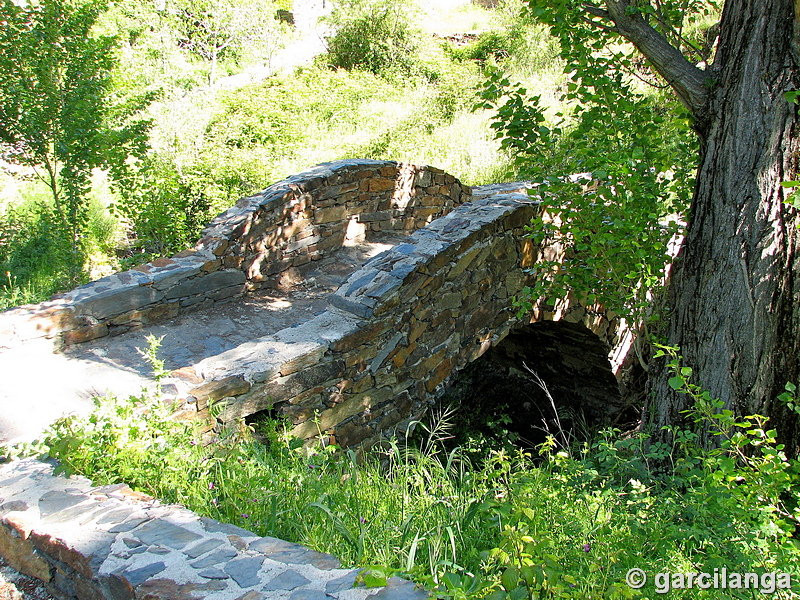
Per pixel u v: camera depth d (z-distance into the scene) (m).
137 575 2.49
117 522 2.94
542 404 9.18
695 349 4.57
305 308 6.65
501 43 17.70
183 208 10.11
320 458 4.41
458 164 11.45
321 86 15.93
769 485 3.55
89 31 9.98
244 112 13.30
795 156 4.09
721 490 3.52
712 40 5.76
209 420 4.39
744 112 4.23
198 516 3.01
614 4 4.66
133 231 10.96
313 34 21.53
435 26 21.45
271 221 7.00
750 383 4.30
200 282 6.41
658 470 4.71
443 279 5.80
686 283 4.68
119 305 5.80
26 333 5.26
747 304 4.26
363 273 5.56
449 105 14.42
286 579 2.43
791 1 4.02
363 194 8.08
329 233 7.75
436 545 3.12
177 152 11.02
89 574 2.66
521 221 6.46
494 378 9.22
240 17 16.73
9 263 9.49
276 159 11.30
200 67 15.41
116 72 10.05
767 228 4.17
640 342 6.28
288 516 3.33
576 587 2.64
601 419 8.82
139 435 3.63
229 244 6.62
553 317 7.10
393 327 5.46
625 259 5.42
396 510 3.65
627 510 3.78
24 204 11.55
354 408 5.33
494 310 6.46
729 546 3.12
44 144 9.43
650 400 5.35
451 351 6.12
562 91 14.02
